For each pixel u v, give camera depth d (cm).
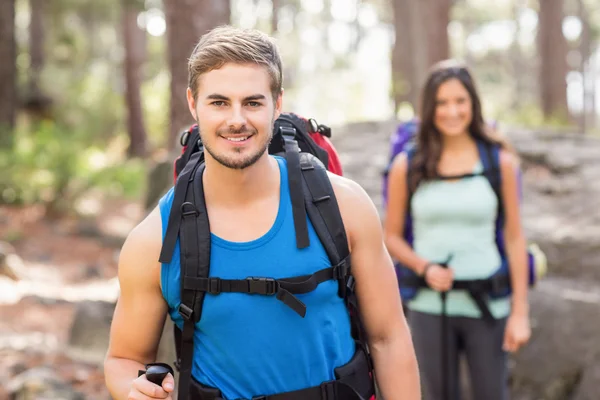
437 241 341
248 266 173
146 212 590
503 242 346
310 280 174
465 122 341
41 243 1098
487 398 342
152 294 181
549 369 452
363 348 192
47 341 616
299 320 175
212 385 179
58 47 2748
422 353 346
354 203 184
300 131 206
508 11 4859
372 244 185
